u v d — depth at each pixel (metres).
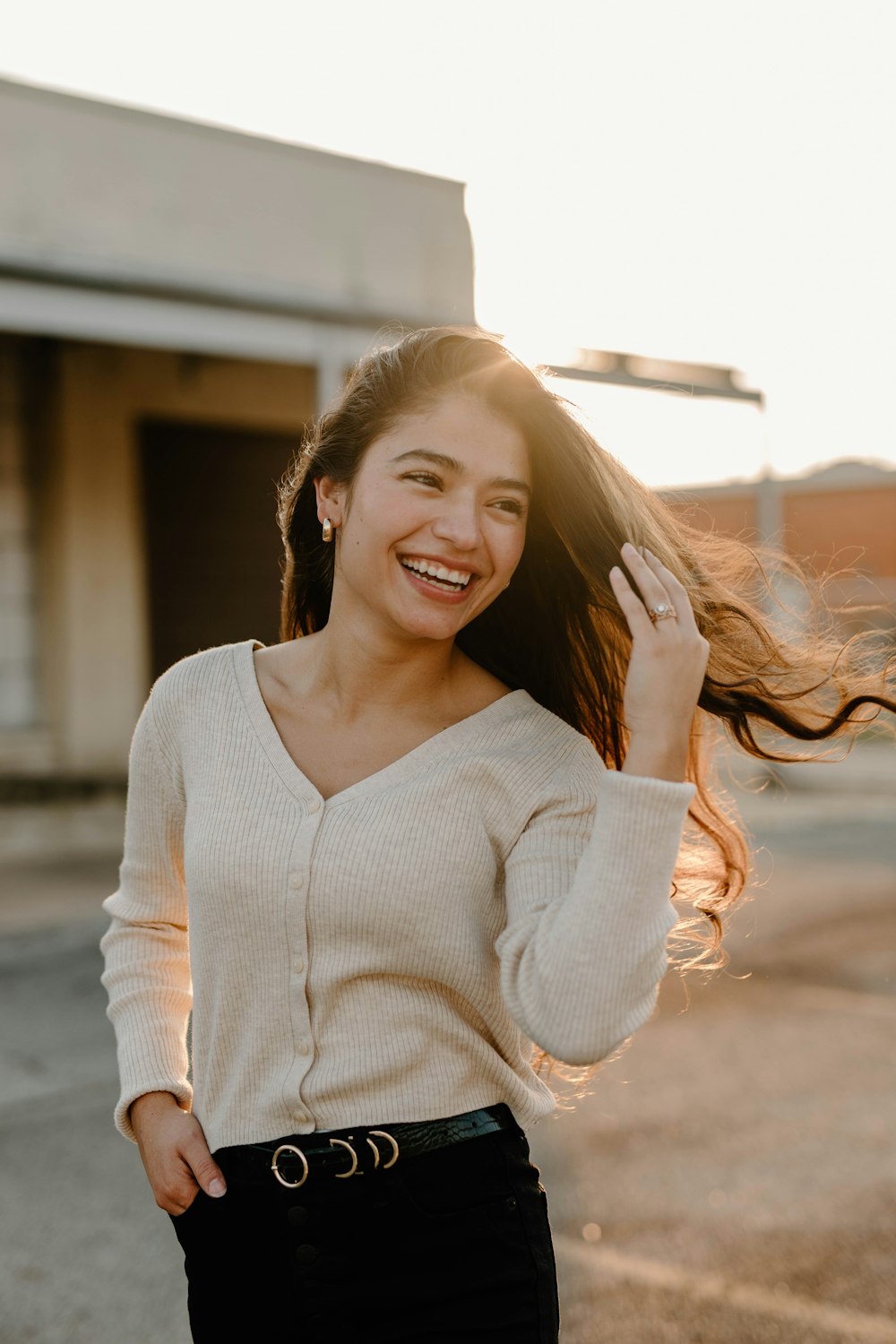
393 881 1.64
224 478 14.89
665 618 1.64
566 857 1.66
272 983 1.68
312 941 1.66
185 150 12.55
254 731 1.77
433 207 14.23
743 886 2.27
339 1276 1.63
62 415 13.39
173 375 14.09
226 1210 1.70
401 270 13.99
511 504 1.73
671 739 1.60
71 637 13.50
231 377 14.52
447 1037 1.67
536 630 2.04
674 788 1.53
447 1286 1.62
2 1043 5.50
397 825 1.66
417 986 1.67
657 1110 4.60
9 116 11.59
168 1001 1.94
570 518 1.87
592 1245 3.58
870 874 9.16
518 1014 1.56
